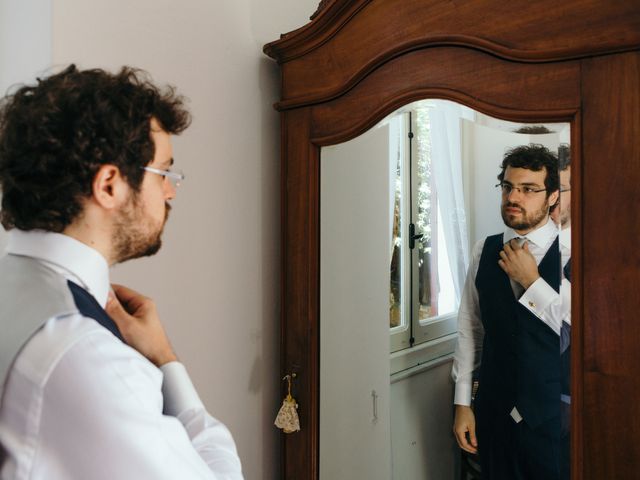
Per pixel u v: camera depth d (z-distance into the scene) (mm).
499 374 842
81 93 511
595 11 712
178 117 618
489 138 829
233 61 1115
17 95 534
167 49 997
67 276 517
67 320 460
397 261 961
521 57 771
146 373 483
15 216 522
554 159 764
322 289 1087
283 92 1126
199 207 1060
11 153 509
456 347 895
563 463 769
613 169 705
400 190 952
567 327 761
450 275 895
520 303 813
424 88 891
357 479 1034
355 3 965
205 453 572
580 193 733
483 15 817
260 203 1186
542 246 783
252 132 1162
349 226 1027
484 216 848
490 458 853
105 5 904
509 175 812
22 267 510
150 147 553
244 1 1136
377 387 1002
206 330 1082
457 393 892
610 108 705
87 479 439
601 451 724
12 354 443
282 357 1146
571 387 752
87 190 514
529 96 776
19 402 440
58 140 496
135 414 450
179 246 1028
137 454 445
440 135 887
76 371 439
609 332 715
